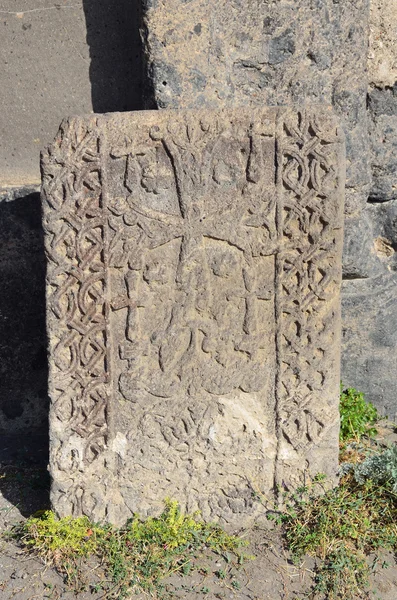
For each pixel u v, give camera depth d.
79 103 3.31
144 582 2.63
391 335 3.54
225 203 2.70
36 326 3.37
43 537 2.79
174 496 2.88
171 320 2.77
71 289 2.71
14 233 3.26
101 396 2.79
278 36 3.06
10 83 3.30
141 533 2.79
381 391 3.56
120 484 2.85
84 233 2.67
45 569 2.71
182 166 2.66
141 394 2.80
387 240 3.49
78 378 2.77
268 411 2.86
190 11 2.96
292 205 2.70
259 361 2.82
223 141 2.66
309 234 2.72
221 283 2.76
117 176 2.65
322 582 2.64
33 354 3.40
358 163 3.24
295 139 2.65
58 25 3.24
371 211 3.46
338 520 2.81
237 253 2.74
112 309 2.74
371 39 3.23
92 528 2.81
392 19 3.22
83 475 2.83
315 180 2.68
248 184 2.69
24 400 3.45
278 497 2.90
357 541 2.78
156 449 2.84
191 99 3.05
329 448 2.89
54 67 3.29
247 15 3.02
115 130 2.62
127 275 2.71
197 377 2.81
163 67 3.00
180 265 2.73
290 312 2.79
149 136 2.64
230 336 2.80
